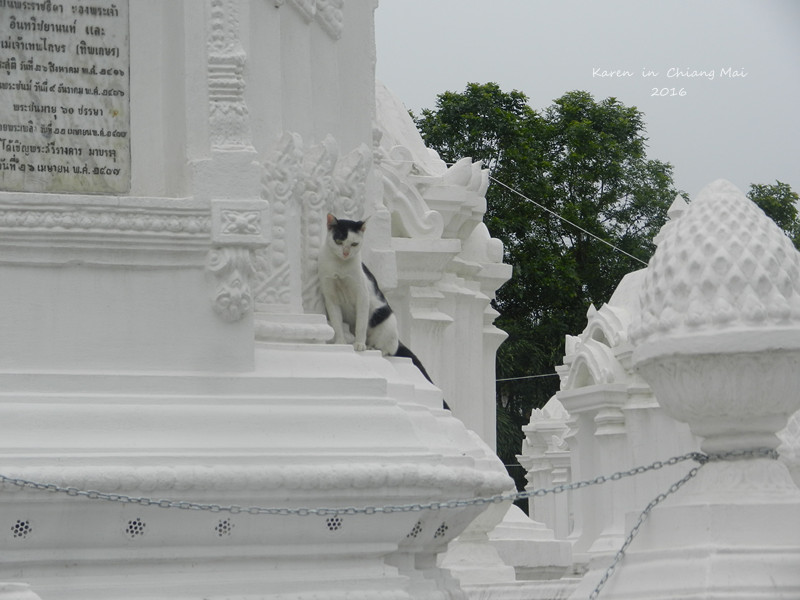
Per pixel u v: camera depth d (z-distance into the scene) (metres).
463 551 18.28
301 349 12.31
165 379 11.45
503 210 45.88
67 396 11.12
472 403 21.72
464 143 46.41
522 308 46.12
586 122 47.56
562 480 29.38
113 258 11.55
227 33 12.03
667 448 20.31
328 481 11.12
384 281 15.01
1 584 8.44
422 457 11.69
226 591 10.95
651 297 9.80
